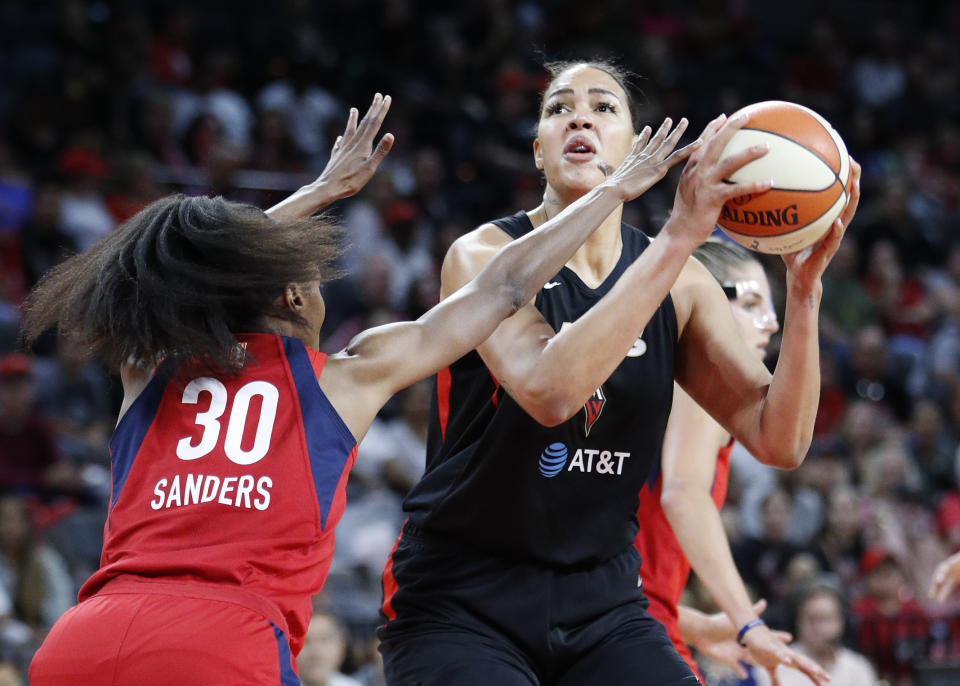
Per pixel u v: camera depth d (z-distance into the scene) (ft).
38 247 93.81
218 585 24.45
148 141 108.88
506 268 27.30
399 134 122.01
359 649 63.93
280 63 125.39
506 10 140.77
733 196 26.43
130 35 116.06
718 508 38.88
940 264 131.23
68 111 108.47
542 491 30.01
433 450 32.22
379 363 26.71
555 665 30.53
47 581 65.26
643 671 29.45
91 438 80.02
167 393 26.55
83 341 27.09
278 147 113.80
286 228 27.32
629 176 27.37
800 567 71.10
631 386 30.50
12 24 119.85
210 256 26.45
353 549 74.49
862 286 125.70
